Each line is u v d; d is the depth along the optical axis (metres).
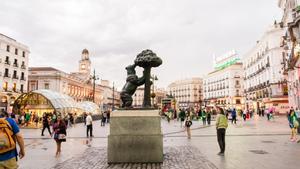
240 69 74.25
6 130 3.60
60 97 33.38
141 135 7.46
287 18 30.22
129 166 6.81
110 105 109.69
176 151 9.19
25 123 27.58
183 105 122.31
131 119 7.60
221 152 8.48
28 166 6.96
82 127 25.33
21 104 32.19
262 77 50.91
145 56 8.33
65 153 9.36
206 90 91.31
